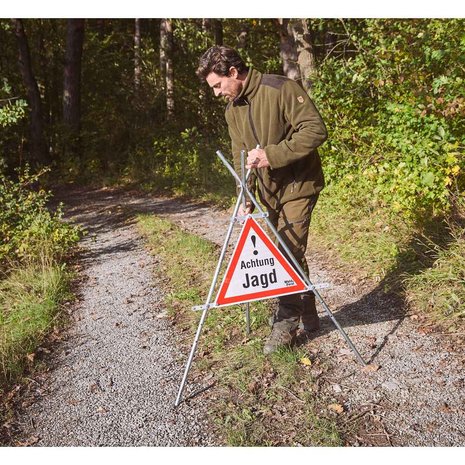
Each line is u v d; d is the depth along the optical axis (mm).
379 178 6727
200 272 6461
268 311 4910
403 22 7125
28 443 3363
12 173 17969
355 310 4930
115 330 5027
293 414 3424
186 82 19250
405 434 3164
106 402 3773
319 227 7438
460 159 5605
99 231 9891
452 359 3900
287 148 3654
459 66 5680
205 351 4367
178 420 3484
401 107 6227
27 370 4305
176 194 13594
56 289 6023
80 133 19984
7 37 21094
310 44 10609
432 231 5727
